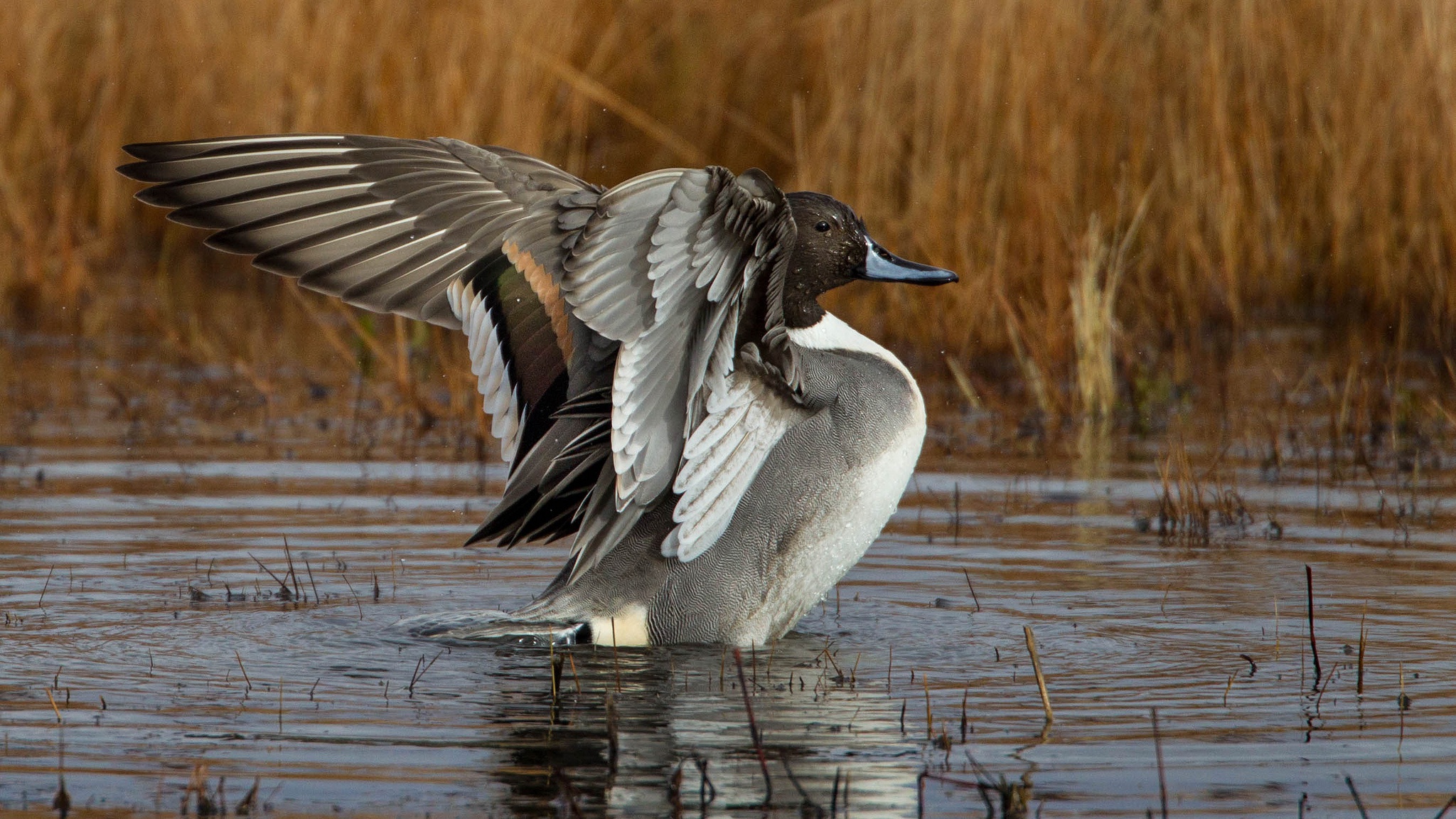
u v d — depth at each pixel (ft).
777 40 70.74
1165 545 33.83
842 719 22.17
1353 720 21.94
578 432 27.20
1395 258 58.85
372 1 67.41
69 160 71.51
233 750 20.59
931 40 59.72
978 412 48.85
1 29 69.26
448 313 28.02
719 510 26.27
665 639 26.76
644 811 18.53
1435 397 47.88
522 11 65.72
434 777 19.61
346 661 25.11
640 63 71.31
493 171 28.50
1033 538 34.63
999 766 20.07
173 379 52.49
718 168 21.79
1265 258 61.93
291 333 60.54
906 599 29.89
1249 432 45.55
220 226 27.58
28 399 48.85
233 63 69.15
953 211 57.88
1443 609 28.19
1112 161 59.93
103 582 30.14
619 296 23.07
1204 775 19.70
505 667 24.95
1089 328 49.37
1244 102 61.93
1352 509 36.96
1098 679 24.23
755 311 26.21
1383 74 59.72
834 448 26.81
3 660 24.91
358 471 40.78
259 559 32.32
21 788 19.17
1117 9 61.21
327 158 28.22
